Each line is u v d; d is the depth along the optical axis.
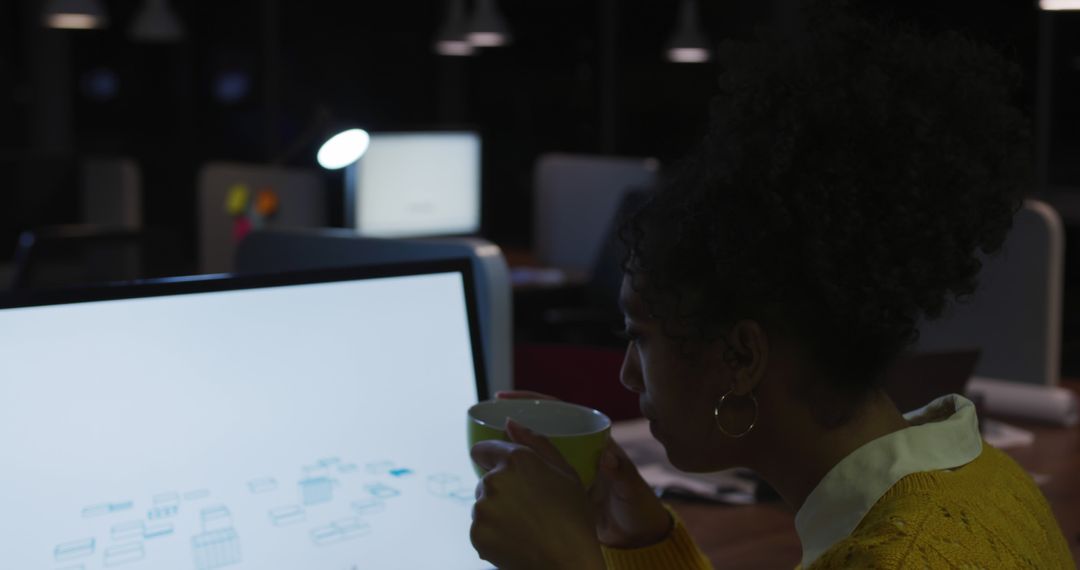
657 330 0.82
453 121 7.98
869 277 0.72
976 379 2.24
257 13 7.58
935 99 0.75
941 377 1.75
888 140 0.73
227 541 0.91
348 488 0.97
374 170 4.30
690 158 0.81
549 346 2.37
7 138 7.00
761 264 0.74
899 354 0.78
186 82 7.59
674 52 5.97
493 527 0.76
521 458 0.78
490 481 0.77
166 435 0.90
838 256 0.72
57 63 6.95
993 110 0.76
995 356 2.21
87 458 0.86
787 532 1.49
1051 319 2.13
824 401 0.78
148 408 0.89
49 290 0.86
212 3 7.59
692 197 0.77
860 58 0.77
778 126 0.74
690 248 0.77
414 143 4.42
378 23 7.95
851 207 0.72
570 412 0.96
